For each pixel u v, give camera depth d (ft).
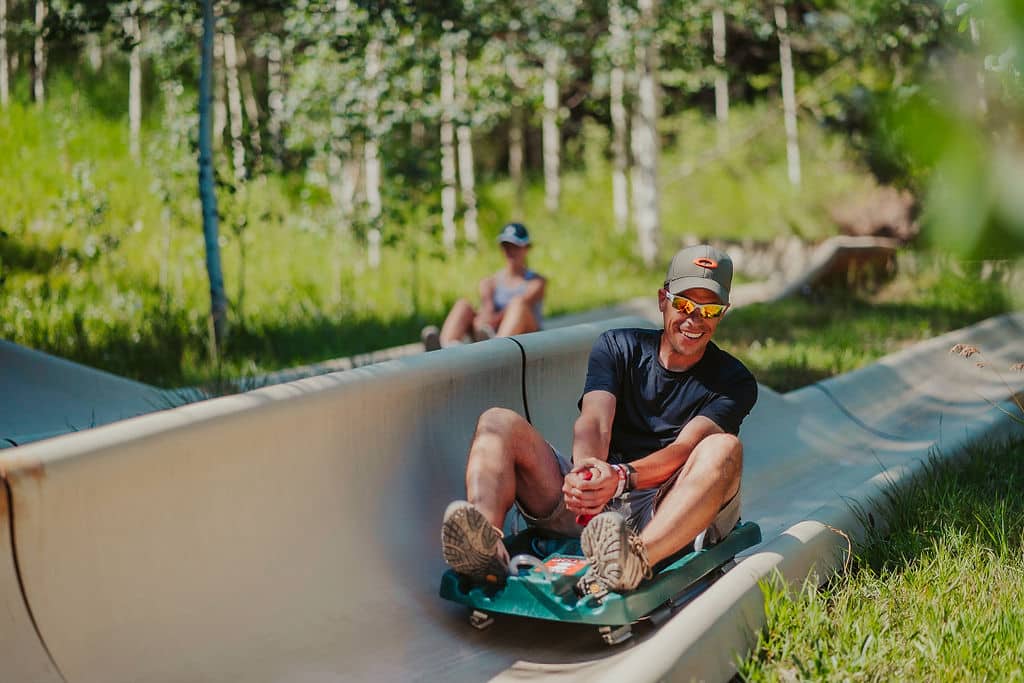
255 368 24.02
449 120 33.53
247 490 9.82
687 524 9.91
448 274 43.24
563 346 14.16
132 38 27.53
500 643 10.02
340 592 10.24
